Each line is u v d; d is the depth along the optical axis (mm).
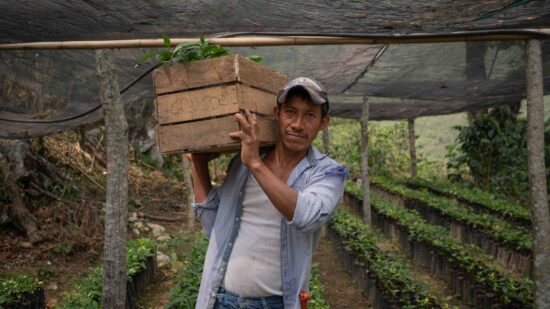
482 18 3904
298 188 2322
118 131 4684
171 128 2348
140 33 4352
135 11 3811
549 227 4469
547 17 3930
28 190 9156
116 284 4684
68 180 10016
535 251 4504
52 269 7617
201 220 2637
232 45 4141
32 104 5977
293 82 2195
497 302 5879
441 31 4113
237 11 3848
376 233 10648
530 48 4285
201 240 7750
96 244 8531
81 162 11547
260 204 2377
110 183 4664
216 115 2240
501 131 14273
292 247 2334
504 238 8414
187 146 2320
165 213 11422
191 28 4227
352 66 6461
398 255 8305
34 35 4320
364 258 7324
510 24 4109
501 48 5992
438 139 28078
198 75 2268
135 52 5297
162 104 2357
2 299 5348
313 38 4137
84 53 5199
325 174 2309
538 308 4480
